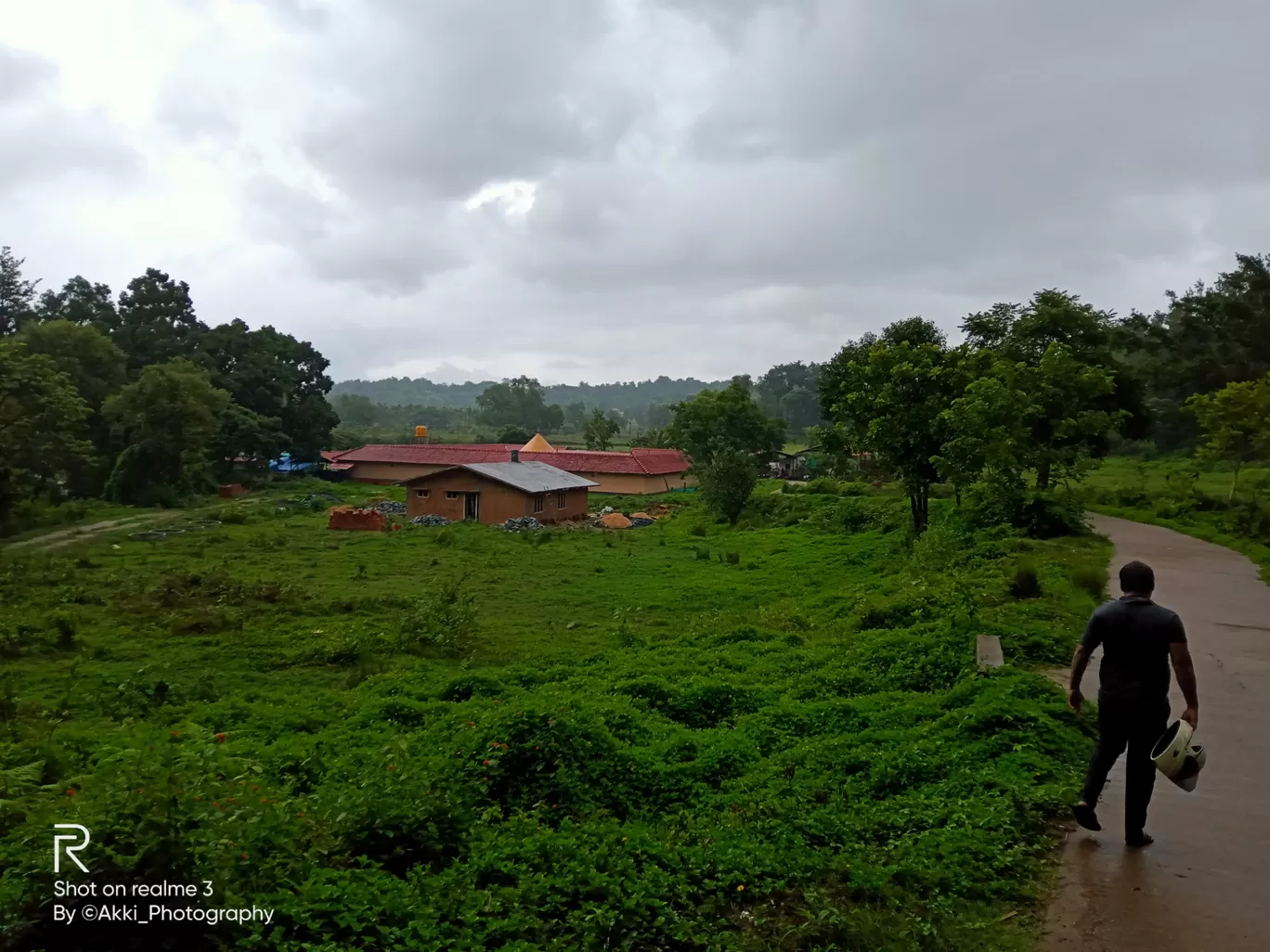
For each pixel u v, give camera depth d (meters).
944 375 30.22
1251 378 61.28
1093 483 46.22
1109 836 6.73
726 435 72.00
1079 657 6.68
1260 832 6.78
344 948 4.80
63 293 77.69
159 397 56.66
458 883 5.80
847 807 7.50
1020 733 8.70
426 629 18.67
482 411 175.75
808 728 10.59
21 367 40.50
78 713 13.36
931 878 5.89
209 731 10.33
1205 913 5.59
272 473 77.62
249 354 80.19
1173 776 6.03
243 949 4.75
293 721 12.27
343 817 6.32
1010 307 40.22
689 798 8.20
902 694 11.57
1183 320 65.12
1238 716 9.77
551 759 8.12
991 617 14.47
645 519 55.12
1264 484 34.66
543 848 6.28
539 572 30.12
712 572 29.69
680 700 12.04
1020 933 5.36
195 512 52.12
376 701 12.77
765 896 5.80
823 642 16.17
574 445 121.25
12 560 28.78
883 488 56.69
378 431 143.75
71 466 47.00
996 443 26.81
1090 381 29.62
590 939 5.11
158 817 5.04
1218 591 17.50
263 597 23.66
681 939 5.24
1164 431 66.88
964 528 26.77
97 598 22.94
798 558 31.67
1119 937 5.31
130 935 4.72
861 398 31.92
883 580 23.23
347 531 43.19
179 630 19.77
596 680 13.81
